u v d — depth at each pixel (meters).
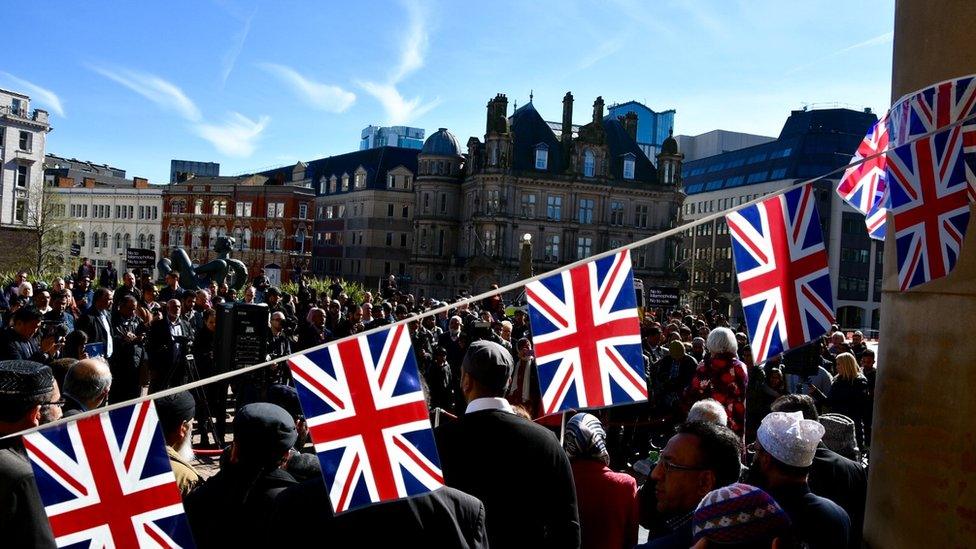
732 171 99.00
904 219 4.32
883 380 5.08
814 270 4.19
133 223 93.25
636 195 75.06
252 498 3.66
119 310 11.12
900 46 5.07
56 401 4.04
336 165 95.31
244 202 82.06
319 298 20.00
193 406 4.39
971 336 4.30
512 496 3.59
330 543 3.14
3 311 13.56
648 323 14.78
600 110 74.25
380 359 3.28
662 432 11.38
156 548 3.13
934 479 4.52
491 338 12.82
